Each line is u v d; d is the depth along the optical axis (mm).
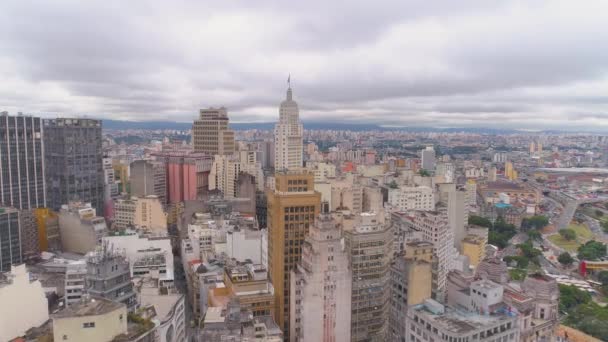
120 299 175250
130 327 132875
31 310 186125
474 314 173125
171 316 195000
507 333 165875
